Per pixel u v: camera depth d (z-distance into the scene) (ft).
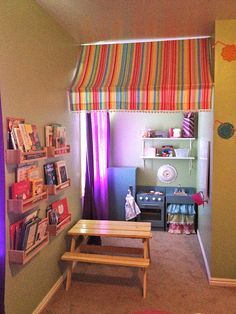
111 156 16.51
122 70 10.43
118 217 15.51
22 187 6.46
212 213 9.34
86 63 10.84
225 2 7.64
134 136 16.25
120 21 8.93
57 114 9.01
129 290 9.18
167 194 15.43
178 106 9.48
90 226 10.20
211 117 9.80
